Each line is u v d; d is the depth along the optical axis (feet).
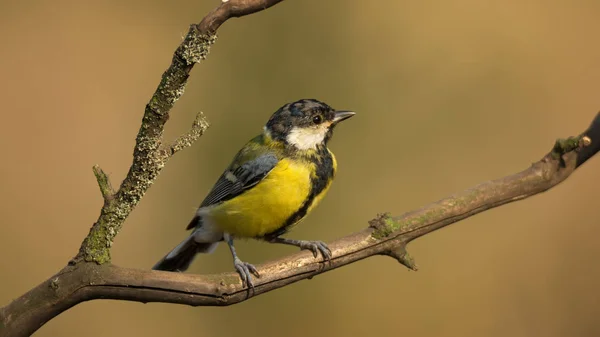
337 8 42.78
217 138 41.04
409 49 42.63
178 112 41.14
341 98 41.83
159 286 17.04
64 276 16.15
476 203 20.25
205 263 37.09
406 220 20.11
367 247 19.99
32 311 15.89
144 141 15.66
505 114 41.68
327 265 19.81
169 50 44.16
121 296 16.75
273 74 41.93
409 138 41.14
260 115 41.37
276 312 37.40
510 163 40.60
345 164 40.42
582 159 20.51
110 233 16.35
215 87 41.73
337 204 39.55
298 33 42.39
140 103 42.68
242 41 42.29
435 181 40.27
